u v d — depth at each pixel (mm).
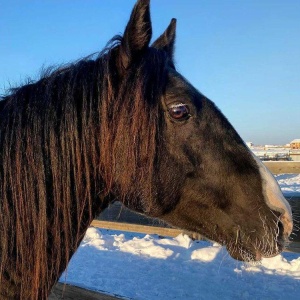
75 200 1852
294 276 5270
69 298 3514
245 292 4785
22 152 1758
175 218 2020
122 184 1854
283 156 20219
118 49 1907
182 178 1905
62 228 1819
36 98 1835
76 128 1802
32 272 1767
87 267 5859
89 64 1942
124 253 6480
